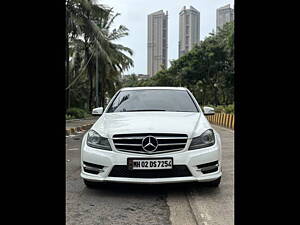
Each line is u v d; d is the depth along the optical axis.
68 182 4.84
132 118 4.31
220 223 3.16
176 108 4.86
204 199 3.93
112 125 4.14
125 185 4.51
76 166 6.26
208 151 3.95
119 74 37.00
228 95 37.12
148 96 5.14
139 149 3.87
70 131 14.53
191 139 3.91
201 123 4.26
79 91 36.50
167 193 4.19
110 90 39.91
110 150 3.92
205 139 4.00
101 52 28.23
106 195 4.12
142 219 3.29
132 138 3.87
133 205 3.73
